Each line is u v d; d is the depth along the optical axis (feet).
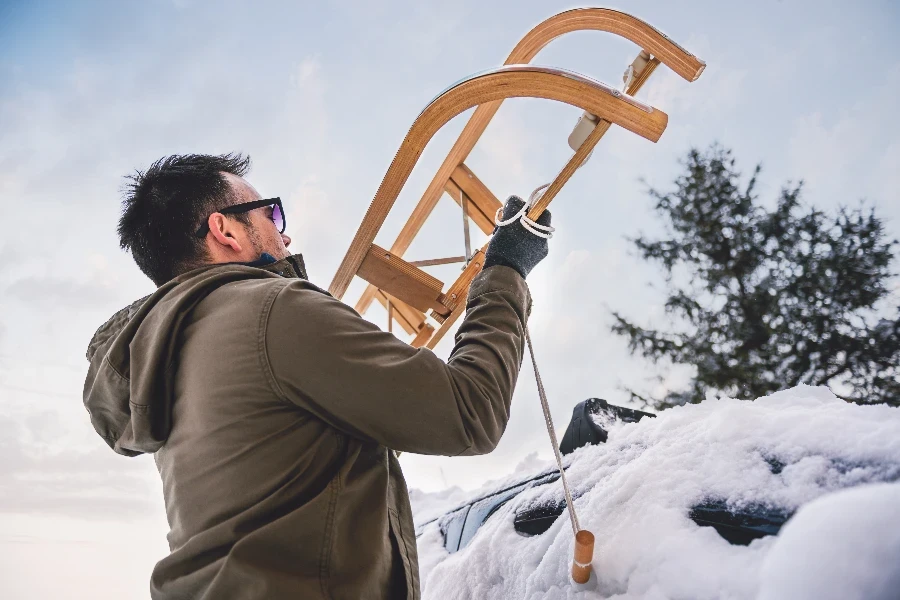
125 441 2.94
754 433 2.86
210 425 2.56
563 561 3.06
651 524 2.76
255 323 2.57
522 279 3.32
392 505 2.80
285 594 2.25
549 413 3.12
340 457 2.63
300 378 2.50
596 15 4.02
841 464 2.39
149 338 2.76
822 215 12.73
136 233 3.28
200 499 2.56
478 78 3.50
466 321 3.10
